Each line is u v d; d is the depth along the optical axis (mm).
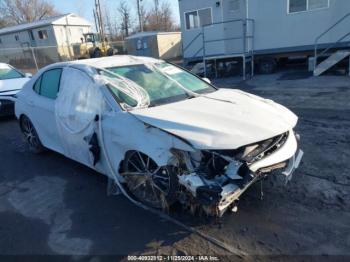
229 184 2691
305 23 12562
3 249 2848
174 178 2877
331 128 5457
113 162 3404
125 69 3994
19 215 3406
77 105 3799
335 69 12281
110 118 3326
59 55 31109
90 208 3404
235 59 14695
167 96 3697
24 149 5676
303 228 2797
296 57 14508
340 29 11922
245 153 2723
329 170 3850
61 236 2969
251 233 2783
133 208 3314
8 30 38969
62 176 4316
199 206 2902
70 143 4039
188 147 2697
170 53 33406
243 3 13789
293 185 3527
